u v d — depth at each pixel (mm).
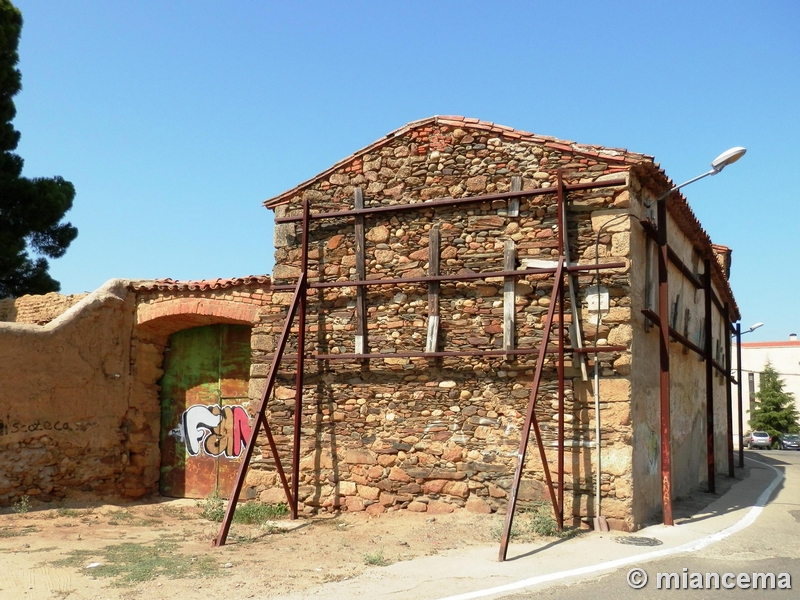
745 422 52594
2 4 21734
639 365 9656
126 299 12617
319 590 6402
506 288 9828
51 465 11227
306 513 10570
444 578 6789
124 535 9250
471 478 9828
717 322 19203
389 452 10305
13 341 10758
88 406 11820
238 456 12469
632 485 8945
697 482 15055
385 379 10477
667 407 9734
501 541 7641
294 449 10578
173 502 12445
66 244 23781
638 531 8938
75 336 11680
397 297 10516
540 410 9492
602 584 6570
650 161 9430
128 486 12445
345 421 10609
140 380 12789
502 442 9703
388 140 10812
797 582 6785
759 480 17297
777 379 49000
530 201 9867
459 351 9914
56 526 9664
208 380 12922
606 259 9352
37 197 22422
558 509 8797
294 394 10992
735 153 8977
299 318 10797
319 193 11203
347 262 10891
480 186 10195
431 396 10180
